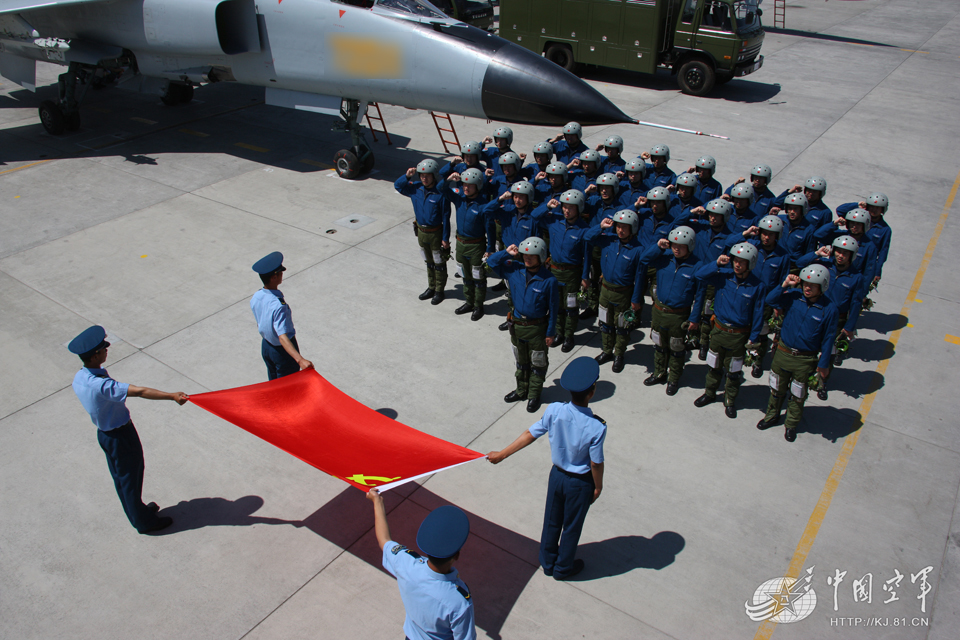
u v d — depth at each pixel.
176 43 12.07
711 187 8.28
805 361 5.82
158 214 10.90
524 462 6.02
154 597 4.77
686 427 6.49
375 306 8.50
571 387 4.09
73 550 5.16
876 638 4.48
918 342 7.86
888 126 15.32
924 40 24.55
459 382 7.09
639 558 5.07
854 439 6.33
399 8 10.72
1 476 5.86
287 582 4.88
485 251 7.97
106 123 15.28
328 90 11.66
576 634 4.47
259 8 11.40
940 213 11.12
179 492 5.68
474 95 10.46
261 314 5.75
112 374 7.15
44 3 12.25
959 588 4.85
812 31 25.91
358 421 5.01
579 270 7.41
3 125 14.98
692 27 17.11
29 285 8.86
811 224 7.48
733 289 6.05
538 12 18.80
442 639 3.24
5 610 4.68
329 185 12.13
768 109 16.58
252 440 6.30
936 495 5.68
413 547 5.10
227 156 13.46
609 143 8.88
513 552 5.11
